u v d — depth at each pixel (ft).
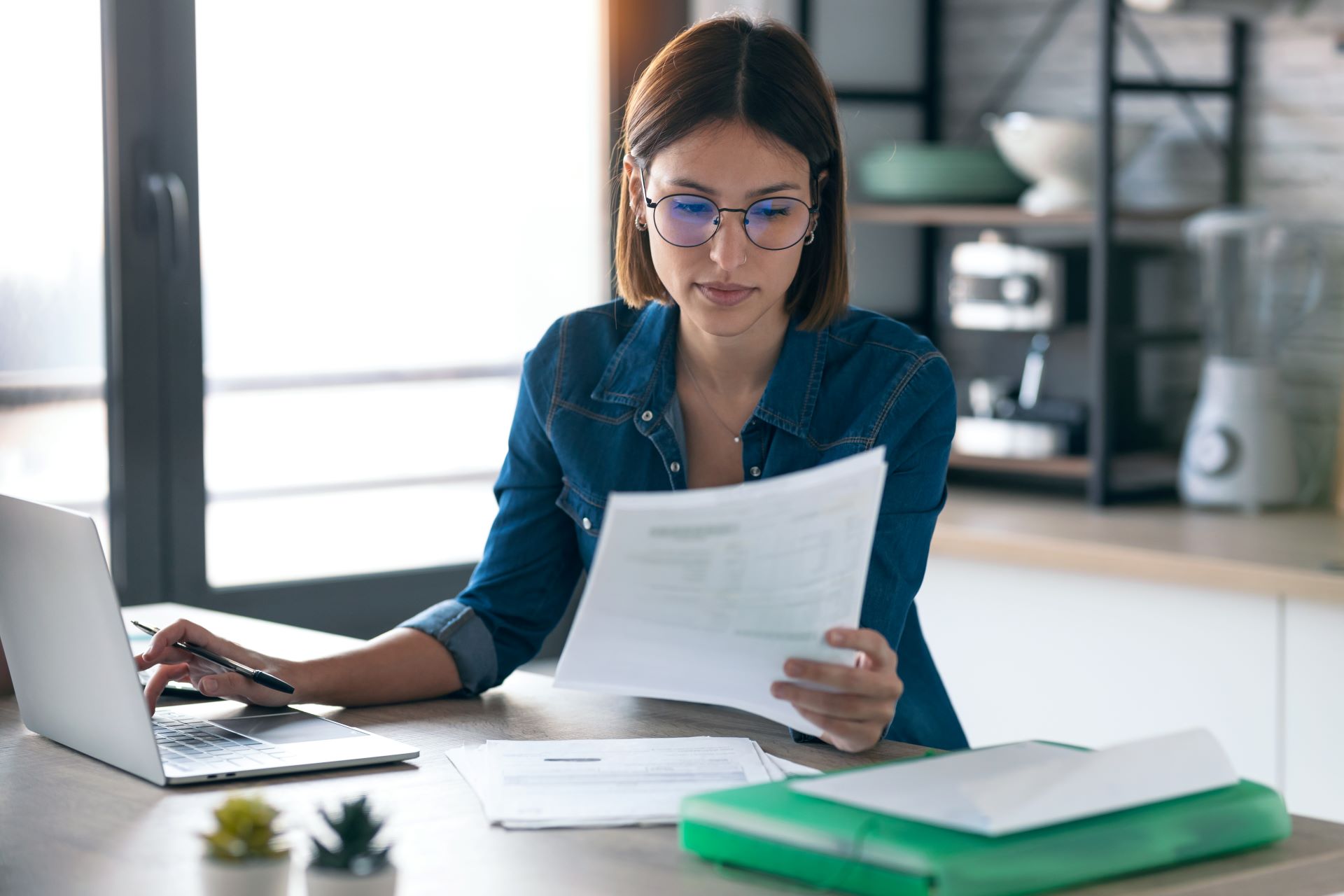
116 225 8.87
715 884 3.30
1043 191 10.52
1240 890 3.38
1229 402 9.83
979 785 3.41
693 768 4.11
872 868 3.18
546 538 5.34
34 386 8.82
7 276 8.70
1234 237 9.80
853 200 11.64
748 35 4.62
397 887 3.05
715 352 5.06
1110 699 8.92
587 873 3.36
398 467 10.52
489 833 3.64
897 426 4.90
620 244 5.23
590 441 5.20
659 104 4.61
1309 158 10.05
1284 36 10.14
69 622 4.22
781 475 5.01
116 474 9.03
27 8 8.65
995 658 9.47
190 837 3.63
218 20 9.29
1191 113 10.62
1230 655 8.40
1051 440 10.43
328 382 10.09
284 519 9.94
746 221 4.54
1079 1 11.14
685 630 3.87
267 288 9.73
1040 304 10.41
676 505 3.68
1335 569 8.05
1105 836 3.29
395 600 10.14
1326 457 10.06
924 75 12.05
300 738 4.42
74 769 4.24
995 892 3.11
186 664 4.89
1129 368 10.89
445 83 10.45
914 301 12.17
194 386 9.23
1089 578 8.96
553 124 10.96
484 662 5.10
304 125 9.80
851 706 4.07
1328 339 10.01
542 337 5.40
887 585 4.79
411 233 10.39
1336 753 7.98
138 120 8.91
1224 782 3.65
